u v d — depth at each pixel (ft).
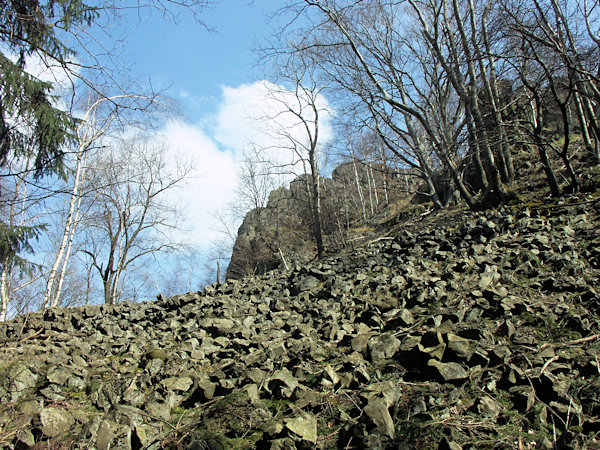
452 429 8.51
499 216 28.71
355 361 12.08
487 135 37.99
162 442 9.89
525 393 9.32
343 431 9.25
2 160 30.48
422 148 49.80
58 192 24.99
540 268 17.98
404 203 96.27
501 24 31.86
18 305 60.75
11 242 32.07
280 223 118.52
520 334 12.27
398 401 9.78
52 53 24.30
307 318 18.37
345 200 112.98
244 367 13.19
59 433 10.46
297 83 75.25
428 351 11.31
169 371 13.60
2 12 22.52
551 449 7.81
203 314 21.99
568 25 32.30
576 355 10.87
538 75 35.04
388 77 42.42
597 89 32.86
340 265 28.63
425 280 19.01
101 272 59.98
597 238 20.03
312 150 79.00
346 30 40.68
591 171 36.83
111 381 13.19
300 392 10.93
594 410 8.66
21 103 28.86
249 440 9.36
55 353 16.05
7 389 12.67
